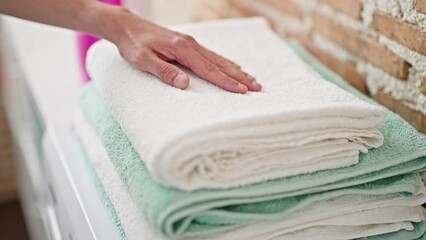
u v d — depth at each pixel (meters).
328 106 0.66
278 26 1.17
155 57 0.77
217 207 0.64
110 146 0.77
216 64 0.79
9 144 2.12
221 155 0.62
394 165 0.71
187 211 0.60
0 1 0.86
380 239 0.74
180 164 0.60
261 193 0.64
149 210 0.62
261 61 0.87
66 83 1.20
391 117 0.78
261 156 0.64
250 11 1.26
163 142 0.60
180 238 0.64
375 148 0.72
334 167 0.68
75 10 0.85
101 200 0.83
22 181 1.80
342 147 0.68
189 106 0.68
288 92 0.74
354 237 0.72
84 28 0.86
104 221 0.79
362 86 0.93
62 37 1.41
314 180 0.66
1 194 2.21
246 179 0.63
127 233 0.69
